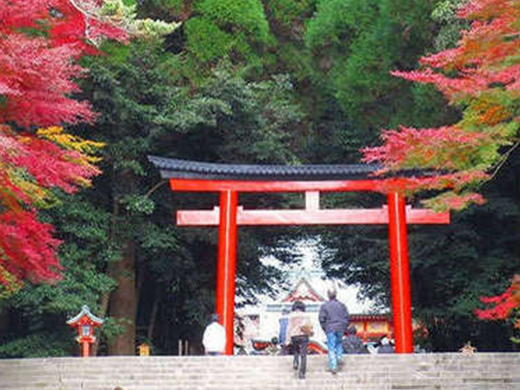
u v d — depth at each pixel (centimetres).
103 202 2997
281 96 3344
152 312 3228
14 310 2978
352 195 3378
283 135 3192
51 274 1859
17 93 1456
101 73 2758
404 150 1492
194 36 3306
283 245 3444
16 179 1777
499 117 1498
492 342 3062
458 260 2939
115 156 2861
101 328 2789
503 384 1627
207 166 2589
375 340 4656
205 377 1739
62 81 1641
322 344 2861
